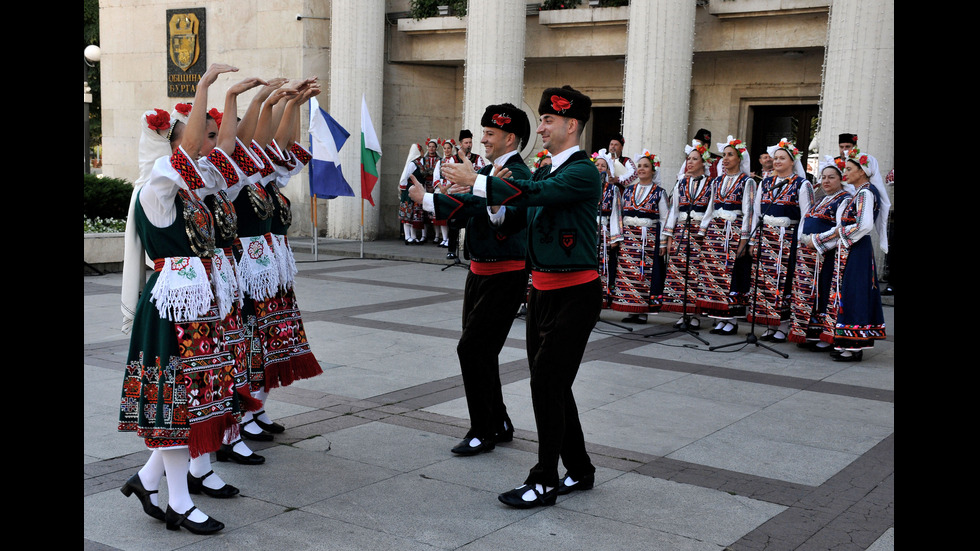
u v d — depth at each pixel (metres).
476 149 15.27
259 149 4.64
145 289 3.74
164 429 3.62
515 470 4.64
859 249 7.70
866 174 7.83
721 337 8.91
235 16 18.47
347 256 15.73
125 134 20.03
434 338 8.09
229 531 3.74
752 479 4.57
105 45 19.91
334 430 5.24
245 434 4.97
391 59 18.41
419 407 5.79
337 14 17.34
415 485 4.36
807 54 14.55
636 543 3.71
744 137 15.44
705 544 3.71
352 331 8.34
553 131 4.17
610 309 9.60
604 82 17.00
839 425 5.65
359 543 3.64
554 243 4.11
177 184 3.60
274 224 5.09
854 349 7.65
